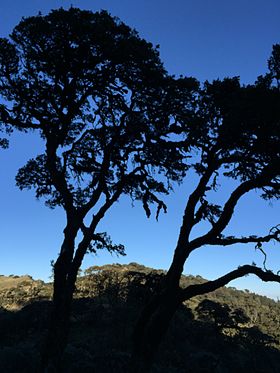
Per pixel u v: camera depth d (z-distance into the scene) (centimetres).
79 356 2639
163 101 2352
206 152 2316
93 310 5238
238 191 2134
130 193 2709
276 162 2091
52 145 2373
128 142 2473
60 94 2320
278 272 2044
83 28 2117
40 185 2798
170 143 2348
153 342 2012
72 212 2308
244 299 11831
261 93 1961
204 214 2252
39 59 2225
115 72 2302
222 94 2325
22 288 9162
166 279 2122
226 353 4078
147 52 2222
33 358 2523
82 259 2261
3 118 2345
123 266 9600
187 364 3494
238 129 2133
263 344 4747
